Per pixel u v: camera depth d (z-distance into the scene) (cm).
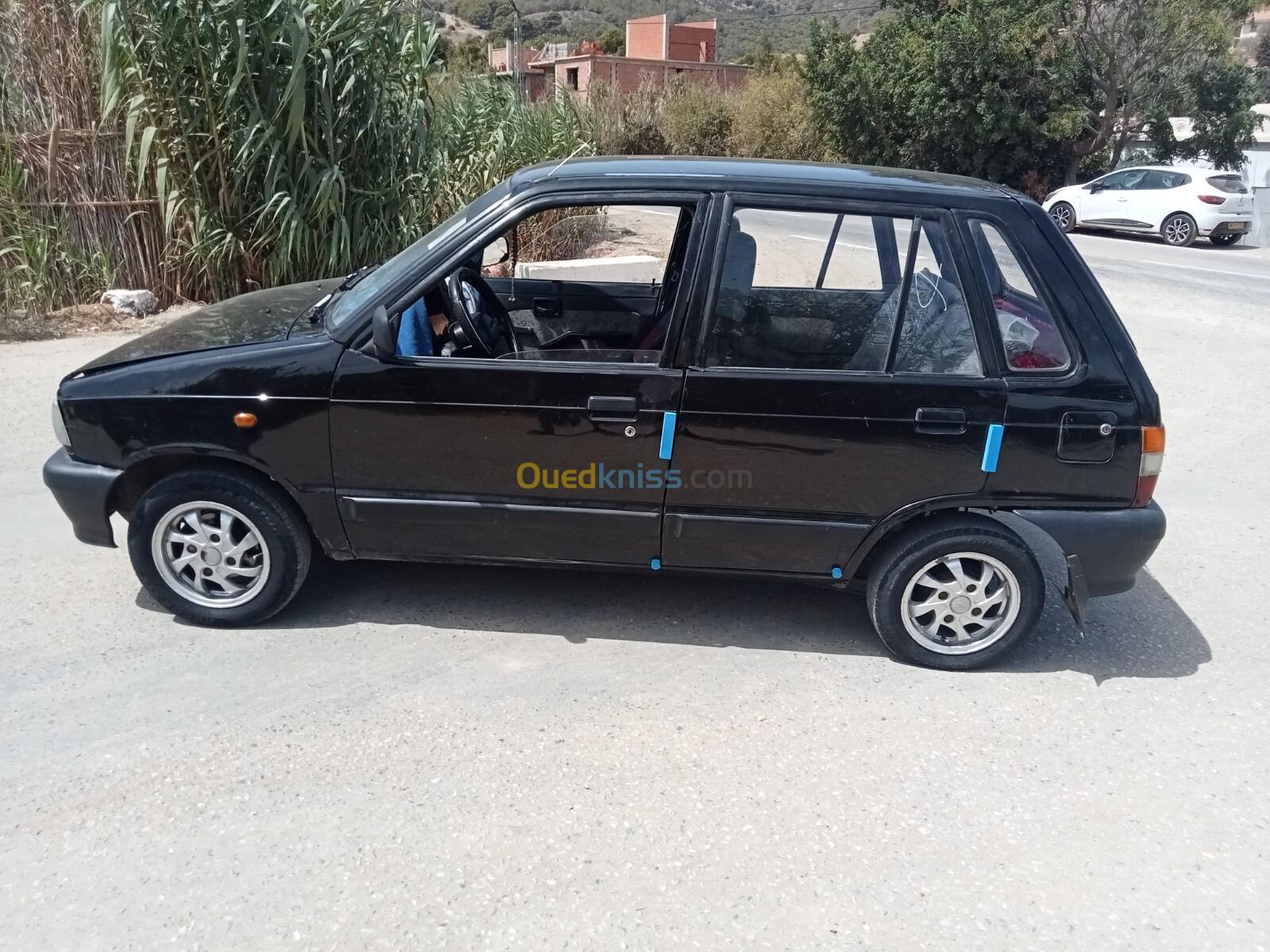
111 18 816
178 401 382
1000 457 376
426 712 360
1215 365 936
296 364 378
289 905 271
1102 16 2544
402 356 379
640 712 367
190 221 942
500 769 331
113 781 316
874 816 318
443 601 443
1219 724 377
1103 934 275
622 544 397
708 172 381
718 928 270
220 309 459
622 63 4600
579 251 866
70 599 432
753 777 334
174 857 287
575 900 278
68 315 905
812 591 473
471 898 277
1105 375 376
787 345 376
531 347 507
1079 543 386
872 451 377
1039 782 338
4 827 295
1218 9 2461
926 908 281
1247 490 630
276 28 858
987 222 377
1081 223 2156
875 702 382
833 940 268
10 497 539
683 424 375
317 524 399
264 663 387
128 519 418
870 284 377
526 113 1256
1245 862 304
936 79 2756
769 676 397
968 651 405
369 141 954
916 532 393
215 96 891
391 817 306
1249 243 2091
